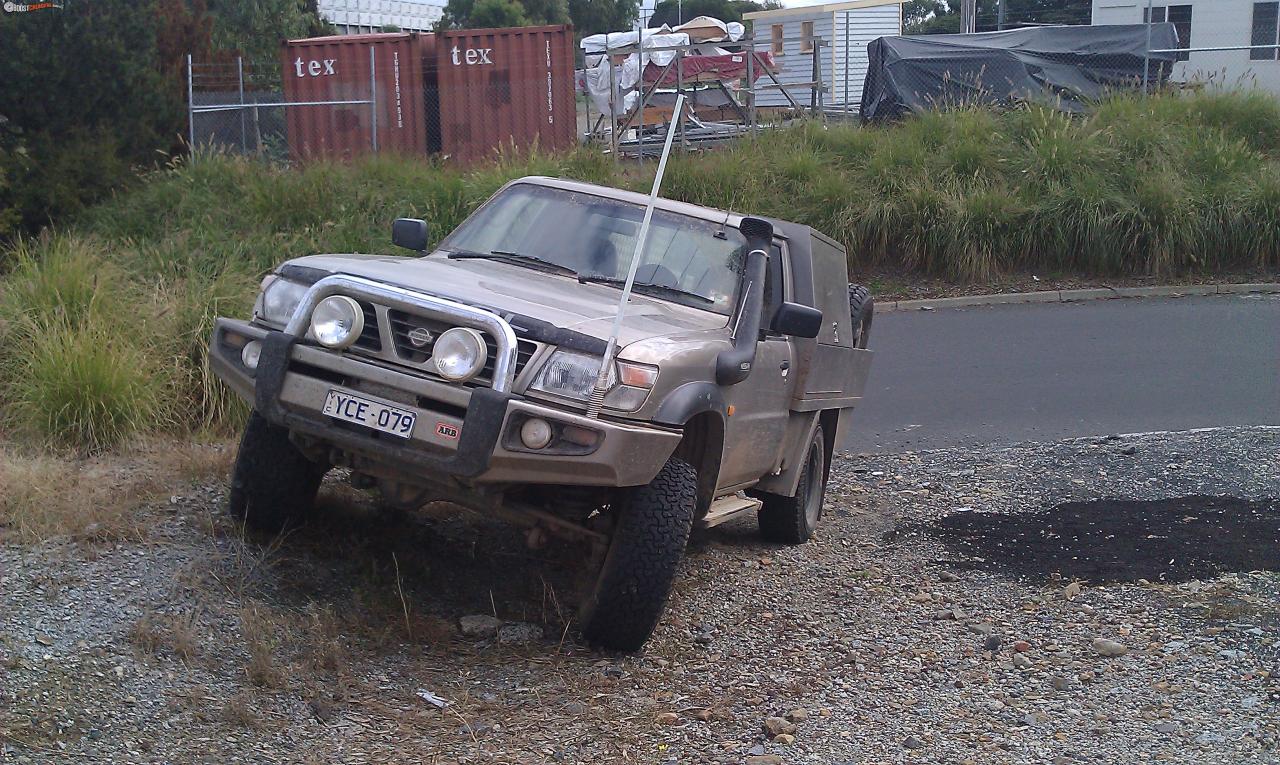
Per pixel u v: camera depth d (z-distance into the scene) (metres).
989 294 16.80
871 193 17.89
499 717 4.52
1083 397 11.49
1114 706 4.82
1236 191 17.86
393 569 5.76
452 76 20.38
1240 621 5.67
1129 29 22.31
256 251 12.45
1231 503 7.73
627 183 17.39
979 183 18.02
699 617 5.87
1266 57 29.39
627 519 5.12
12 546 5.25
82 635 4.46
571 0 45.78
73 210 14.30
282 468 5.57
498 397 4.65
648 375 4.91
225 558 5.33
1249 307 15.73
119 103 15.73
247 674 4.45
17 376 8.26
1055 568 6.60
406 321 4.95
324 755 4.06
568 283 5.91
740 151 18.62
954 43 22.09
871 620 5.90
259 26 30.48
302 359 5.04
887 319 15.68
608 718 4.59
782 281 6.85
